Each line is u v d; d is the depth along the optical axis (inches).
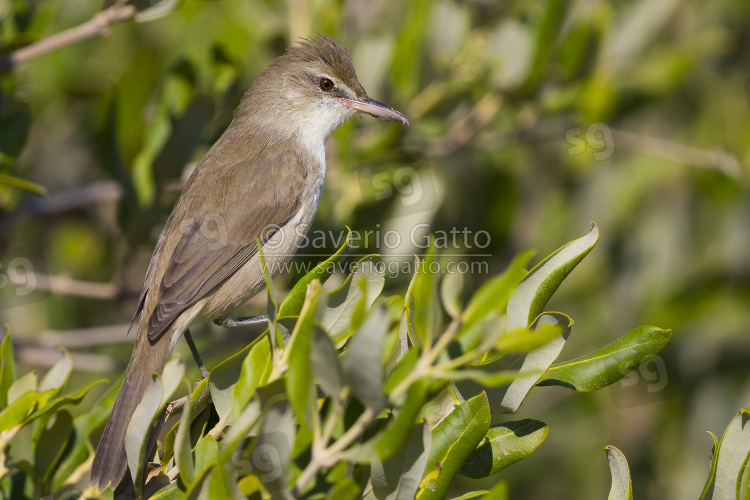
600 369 267.7
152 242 520.4
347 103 487.8
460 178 561.3
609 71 542.3
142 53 526.9
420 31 522.0
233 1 542.0
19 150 473.4
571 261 262.2
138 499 261.6
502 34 527.5
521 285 264.4
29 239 602.9
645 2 569.3
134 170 514.6
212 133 536.4
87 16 590.6
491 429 268.4
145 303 431.8
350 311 266.7
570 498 551.2
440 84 529.0
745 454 261.7
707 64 587.5
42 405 310.5
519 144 564.4
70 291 524.7
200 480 219.3
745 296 557.9
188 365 530.3
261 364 257.1
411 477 222.8
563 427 558.3
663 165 580.4
